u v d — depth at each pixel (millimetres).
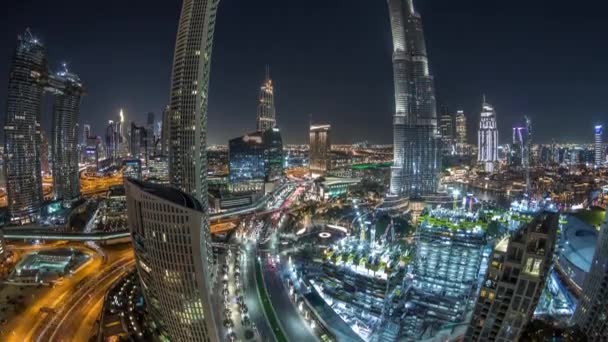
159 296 172875
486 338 136500
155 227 161000
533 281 127750
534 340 151000
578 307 182625
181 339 173250
